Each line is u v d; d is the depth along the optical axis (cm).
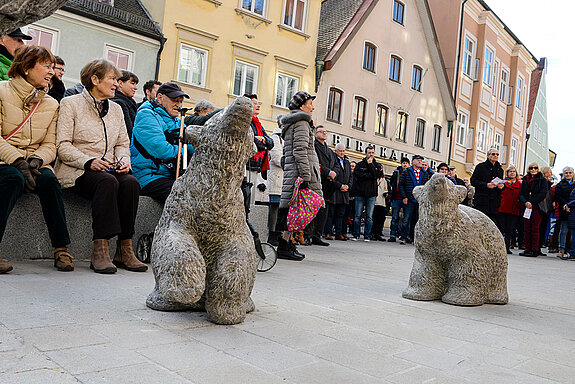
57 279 399
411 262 784
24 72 446
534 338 328
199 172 310
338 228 1156
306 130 653
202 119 539
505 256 452
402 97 2452
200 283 283
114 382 201
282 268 591
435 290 441
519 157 3597
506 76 3338
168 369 221
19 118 450
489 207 1173
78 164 464
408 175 1221
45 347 236
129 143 534
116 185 463
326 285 487
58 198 448
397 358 263
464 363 263
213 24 1808
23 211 482
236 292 306
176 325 296
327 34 2216
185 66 1762
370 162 1219
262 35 1933
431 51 2612
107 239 462
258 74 1933
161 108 545
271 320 325
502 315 397
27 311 295
